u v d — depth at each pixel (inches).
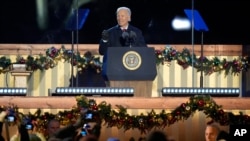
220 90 1222.3
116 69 1237.1
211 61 1433.3
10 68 1409.9
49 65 1427.2
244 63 1439.5
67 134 960.3
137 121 1176.2
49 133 1106.7
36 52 1449.3
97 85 1427.2
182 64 1433.3
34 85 1428.4
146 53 1240.8
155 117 1178.0
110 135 1178.6
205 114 1184.8
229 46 1450.5
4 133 1151.6
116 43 1325.0
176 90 1219.2
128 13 1337.4
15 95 1210.0
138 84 1244.5
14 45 1443.2
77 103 1175.6
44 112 1184.2
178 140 1184.8
